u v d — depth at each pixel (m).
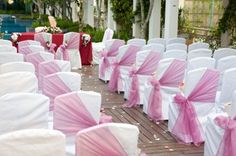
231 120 3.62
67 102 3.18
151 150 4.34
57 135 2.13
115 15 15.11
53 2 18.06
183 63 5.18
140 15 13.12
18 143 2.06
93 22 17.69
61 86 3.92
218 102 4.61
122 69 7.01
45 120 3.16
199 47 7.72
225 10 10.98
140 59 6.00
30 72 4.13
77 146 2.41
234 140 3.60
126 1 14.52
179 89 5.12
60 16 21.59
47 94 3.95
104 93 7.03
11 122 3.03
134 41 8.07
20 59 5.38
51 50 8.95
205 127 4.27
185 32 14.22
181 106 4.58
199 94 4.51
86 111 3.21
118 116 5.62
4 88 3.79
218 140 3.83
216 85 4.53
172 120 4.80
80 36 9.96
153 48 6.93
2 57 5.29
